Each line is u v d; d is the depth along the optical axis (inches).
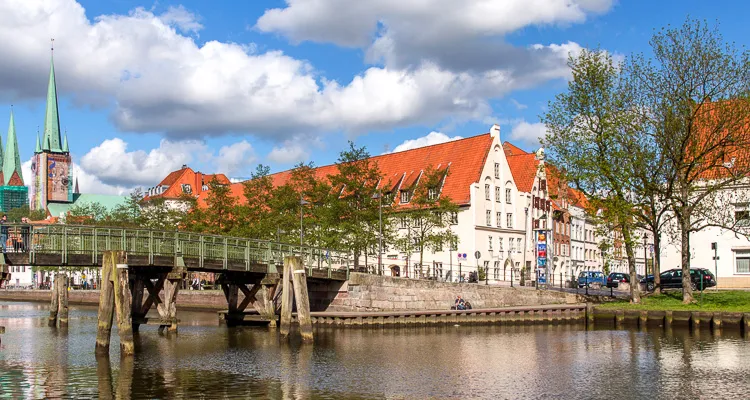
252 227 2859.3
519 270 3690.9
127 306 1343.5
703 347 1540.4
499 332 1898.4
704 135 2042.3
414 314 2032.5
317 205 2861.7
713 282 2524.6
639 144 2074.3
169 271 1740.9
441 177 3024.1
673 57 2042.3
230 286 2107.5
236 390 1037.2
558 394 1020.5
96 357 1343.5
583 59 2162.9
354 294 2133.4
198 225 3011.8
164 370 1206.3
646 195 2097.7
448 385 1081.4
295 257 1633.9
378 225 2746.1
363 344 1590.8
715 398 1000.2
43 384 1076.5
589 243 4849.9
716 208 2091.5
